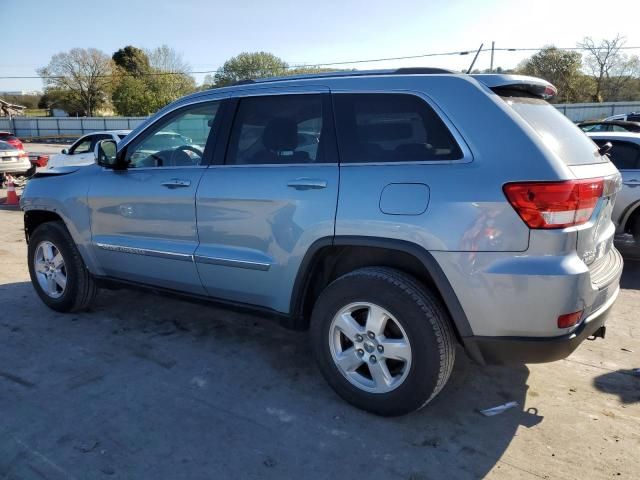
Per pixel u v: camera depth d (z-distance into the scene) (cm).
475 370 373
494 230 265
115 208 412
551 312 261
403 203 286
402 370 302
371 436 294
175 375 363
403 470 266
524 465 271
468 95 289
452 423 307
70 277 459
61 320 463
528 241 260
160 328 445
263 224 337
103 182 422
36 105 9456
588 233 271
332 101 327
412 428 302
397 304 288
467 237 270
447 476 262
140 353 397
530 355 274
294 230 323
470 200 269
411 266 307
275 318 351
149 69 7244
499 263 265
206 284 375
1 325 451
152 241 396
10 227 927
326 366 323
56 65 7075
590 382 358
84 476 258
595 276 286
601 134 681
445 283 277
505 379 361
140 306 498
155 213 389
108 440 288
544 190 256
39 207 467
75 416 310
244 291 358
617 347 415
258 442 288
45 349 403
